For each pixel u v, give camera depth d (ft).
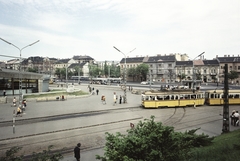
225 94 53.67
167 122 71.72
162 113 88.17
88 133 58.95
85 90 193.57
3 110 92.89
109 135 25.43
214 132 58.90
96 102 120.16
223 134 50.98
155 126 24.88
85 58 515.91
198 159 27.55
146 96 100.89
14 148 25.89
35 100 123.44
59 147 47.65
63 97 128.26
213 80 284.20
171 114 85.97
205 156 29.01
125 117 79.41
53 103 115.75
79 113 87.45
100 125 68.23
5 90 132.67
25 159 40.47
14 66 402.52
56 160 24.03
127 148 21.48
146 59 345.92
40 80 151.23
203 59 330.95
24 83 142.31
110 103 116.16
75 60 517.96
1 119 74.38
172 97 102.83
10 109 95.66
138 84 256.32
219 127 64.64
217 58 295.48
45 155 24.16
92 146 48.37
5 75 129.39
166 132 22.62
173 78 306.76
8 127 64.80
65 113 85.51
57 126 65.72
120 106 105.29
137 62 349.82
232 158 26.66
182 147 23.41
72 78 392.88
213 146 35.96
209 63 289.94
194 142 35.53
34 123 70.28
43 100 125.08
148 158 20.71
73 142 51.19
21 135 55.77
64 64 482.69
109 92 180.75
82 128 64.44
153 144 21.84
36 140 52.65
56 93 143.74
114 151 21.52
